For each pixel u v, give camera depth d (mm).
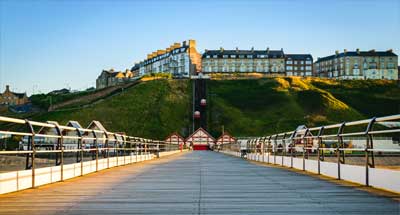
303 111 152500
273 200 10148
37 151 13102
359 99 168375
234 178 16391
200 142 128125
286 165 25344
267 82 180000
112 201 10000
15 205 9398
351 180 14227
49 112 146125
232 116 148750
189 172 20047
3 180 11117
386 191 11492
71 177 16359
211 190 12227
